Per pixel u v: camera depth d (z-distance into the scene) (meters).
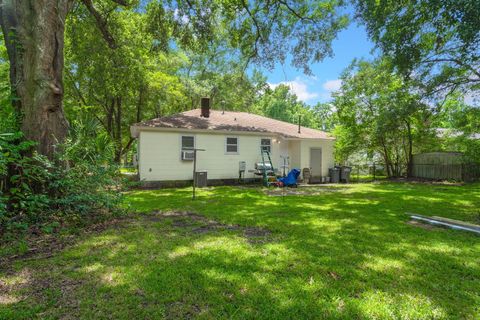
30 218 4.59
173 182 12.36
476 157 13.68
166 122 12.70
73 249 3.78
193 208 6.93
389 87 14.82
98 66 13.68
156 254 3.62
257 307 2.39
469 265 3.35
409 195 9.71
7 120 5.46
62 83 5.96
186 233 4.65
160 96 18.19
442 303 2.48
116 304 2.42
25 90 5.53
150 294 2.59
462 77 10.48
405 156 18.16
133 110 19.61
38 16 5.52
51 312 2.28
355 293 2.65
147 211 6.50
